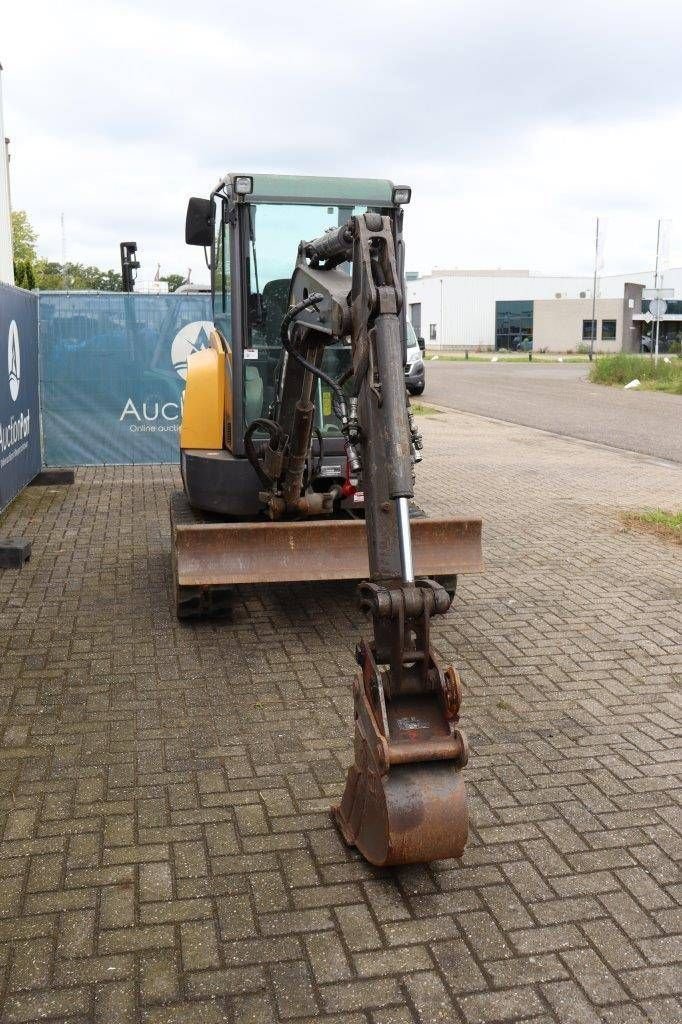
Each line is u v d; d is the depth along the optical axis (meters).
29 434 11.20
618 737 5.02
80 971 3.20
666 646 6.42
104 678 5.68
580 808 4.29
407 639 3.65
